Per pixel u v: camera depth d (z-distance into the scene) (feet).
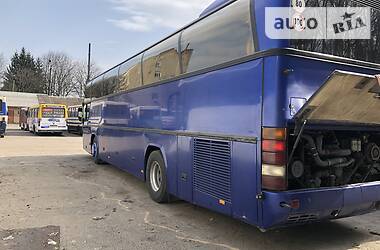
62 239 16.92
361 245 16.49
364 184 16.12
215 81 16.98
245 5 15.33
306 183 14.78
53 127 108.17
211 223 19.65
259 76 14.17
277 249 15.97
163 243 16.61
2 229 18.25
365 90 13.53
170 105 21.75
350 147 16.69
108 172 37.27
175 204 23.75
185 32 20.35
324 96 13.10
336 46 15.33
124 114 31.14
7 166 40.34
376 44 16.85
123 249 15.81
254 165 14.30
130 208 22.80
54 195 26.16
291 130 13.83
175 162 20.95
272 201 13.52
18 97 223.71
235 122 15.46
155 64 24.34
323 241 16.98
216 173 16.78
